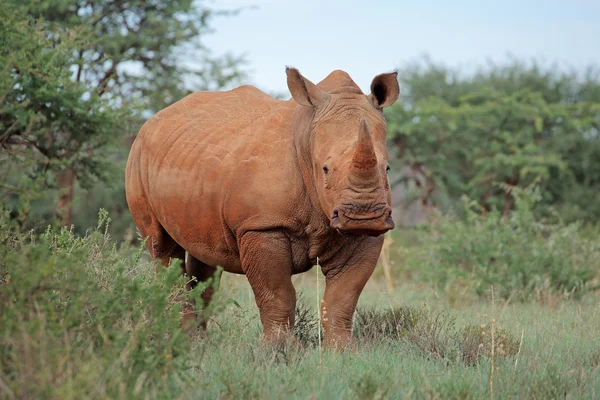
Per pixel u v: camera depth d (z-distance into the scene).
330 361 20.36
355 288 23.58
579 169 106.19
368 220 19.70
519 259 41.72
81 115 42.47
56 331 15.52
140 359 16.02
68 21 69.75
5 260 17.48
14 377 15.17
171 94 77.50
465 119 102.31
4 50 28.91
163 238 28.78
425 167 100.62
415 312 26.62
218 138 25.53
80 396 13.86
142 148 28.75
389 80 22.70
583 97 117.38
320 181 21.64
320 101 22.61
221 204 24.27
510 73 119.94
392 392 17.75
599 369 20.73
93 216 77.88
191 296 17.62
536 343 23.97
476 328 24.20
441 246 44.53
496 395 18.19
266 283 23.31
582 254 44.16
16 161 33.25
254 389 16.92
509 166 98.19
